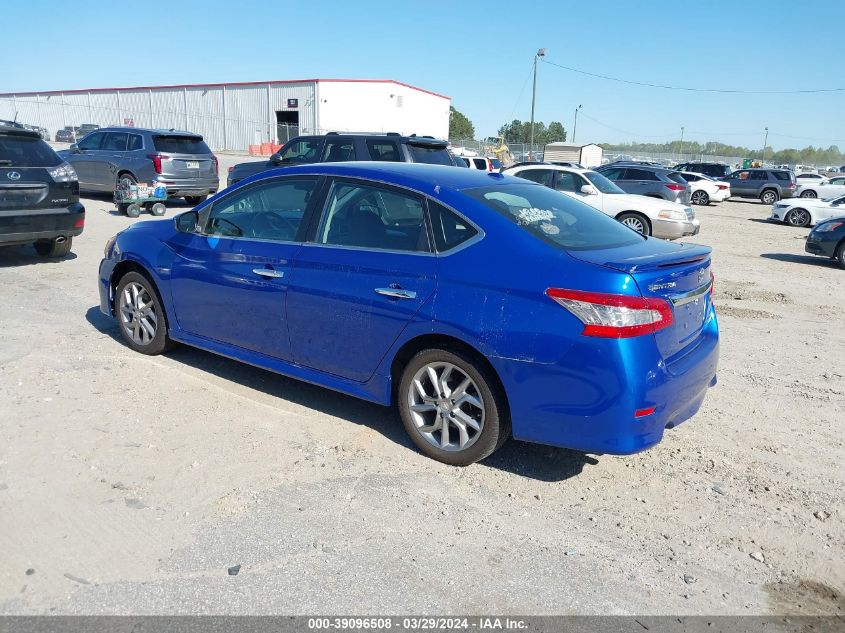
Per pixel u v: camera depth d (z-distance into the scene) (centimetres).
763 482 395
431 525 337
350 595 284
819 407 518
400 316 387
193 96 5762
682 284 366
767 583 305
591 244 382
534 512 353
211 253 487
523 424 359
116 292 576
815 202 2077
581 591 293
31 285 780
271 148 5016
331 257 420
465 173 444
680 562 317
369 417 459
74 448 396
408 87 5544
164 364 539
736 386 558
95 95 6450
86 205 1586
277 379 521
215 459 392
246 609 272
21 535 314
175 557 304
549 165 1506
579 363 336
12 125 841
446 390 388
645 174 1897
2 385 479
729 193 2970
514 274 355
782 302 909
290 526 330
